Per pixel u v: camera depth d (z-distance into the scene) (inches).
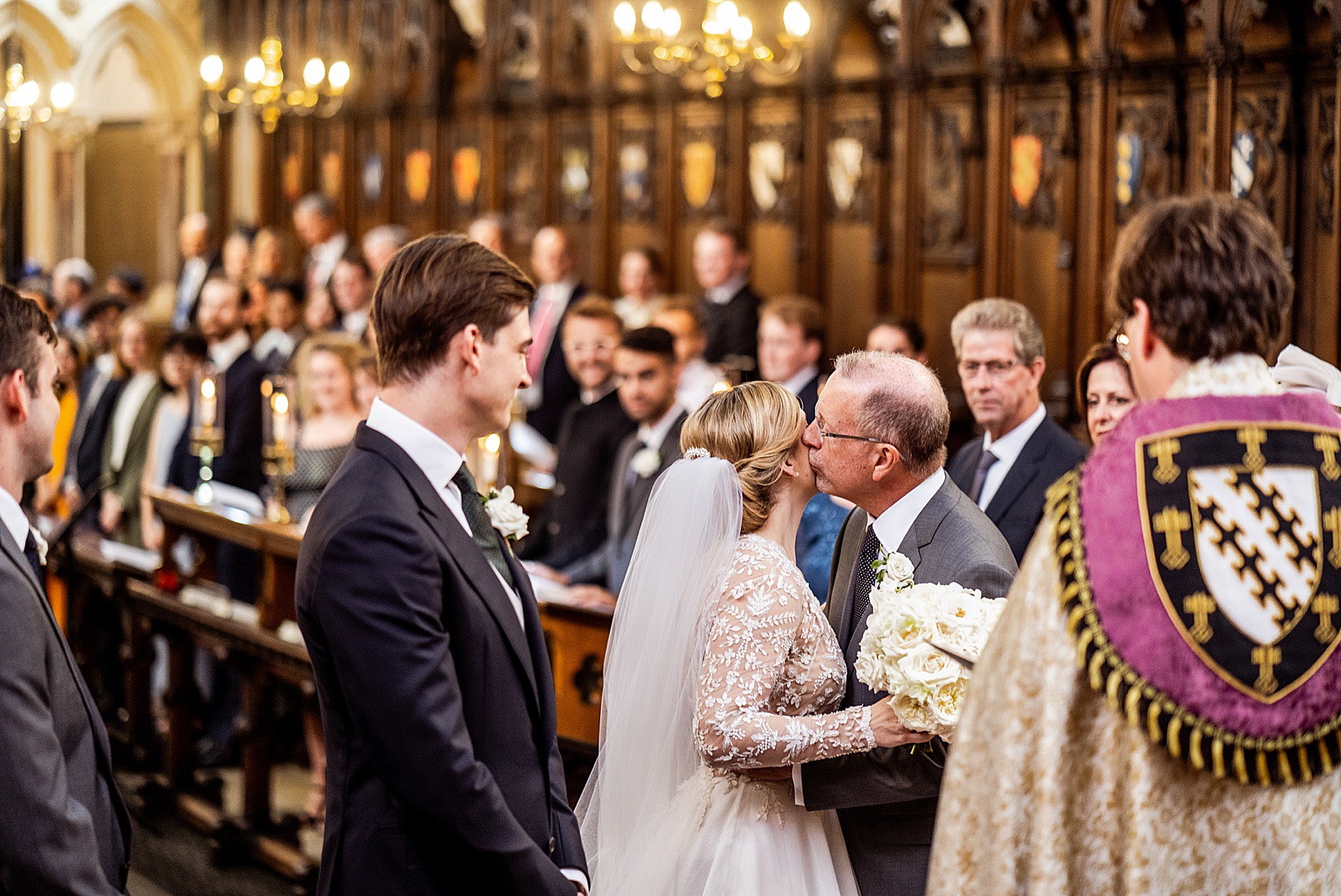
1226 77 249.1
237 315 314.3
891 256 323.3
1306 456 65.4
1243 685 62.9
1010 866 65.3
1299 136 244.7
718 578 103.9
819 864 104.8
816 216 335.3
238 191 494.9
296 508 227.1
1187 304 66.2
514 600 94.8
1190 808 64.6
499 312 88.4
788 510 110.2
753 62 339.0
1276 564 63.8
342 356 229.9
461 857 83.8
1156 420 66.1
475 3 452.8
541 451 276.2
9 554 87.4
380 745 80.7
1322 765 64.4
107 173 526.9
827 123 332.8
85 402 303.3
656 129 367.6
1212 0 248.2
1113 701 63.3
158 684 267.0
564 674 167.9
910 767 101.1
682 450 114.4
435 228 420.5
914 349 224.4
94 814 91.4
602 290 378.3
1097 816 65.2
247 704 199.3
